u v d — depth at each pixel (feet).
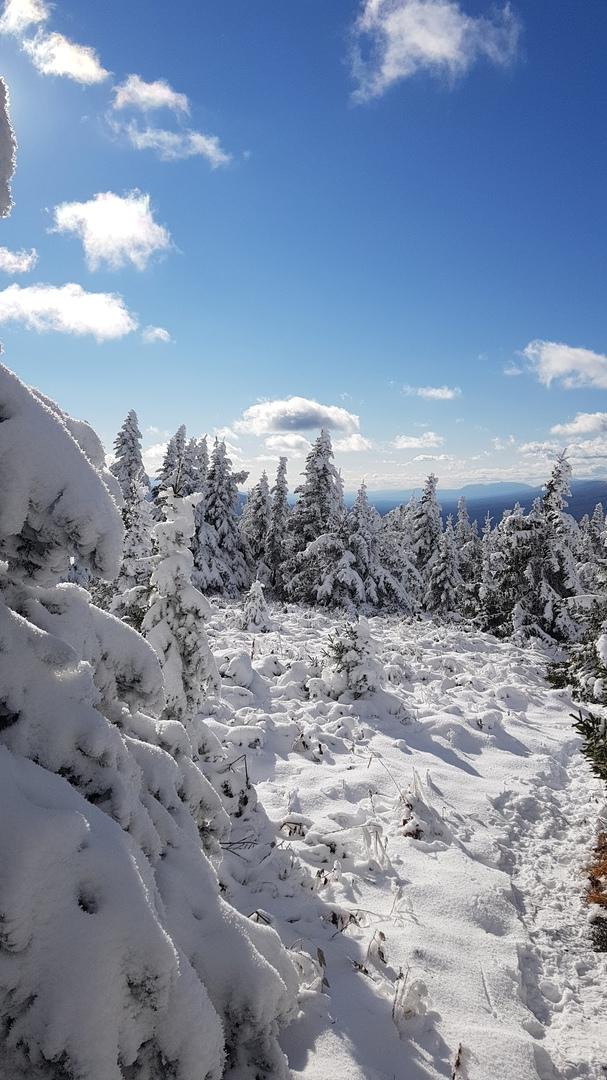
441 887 17.44
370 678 33.58
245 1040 8.91
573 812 24.58
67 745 8.25
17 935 6.07
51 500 7.45
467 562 148.77
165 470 119.65
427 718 32.58
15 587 9.37
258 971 9.04
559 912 17.87
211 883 10.41
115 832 7.55
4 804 6.60
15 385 7.80
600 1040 13.00
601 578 58.13
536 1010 13.96
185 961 7.75
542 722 35.86
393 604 97.66
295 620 62.39
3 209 7.45
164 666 20.54
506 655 53.67
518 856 20.95
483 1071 11.23
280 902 15.55
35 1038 6.08
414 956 14.17
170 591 21.42
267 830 19.15
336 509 108.68
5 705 7.90
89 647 10.19
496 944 15.62
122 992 6.54
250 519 132.05
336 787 22.97
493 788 25.79
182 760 12.83
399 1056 11.22
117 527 7.93
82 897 6.75
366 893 16.79
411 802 21.79
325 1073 10.25
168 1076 7.07
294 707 32.12
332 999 12.23
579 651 43.83
